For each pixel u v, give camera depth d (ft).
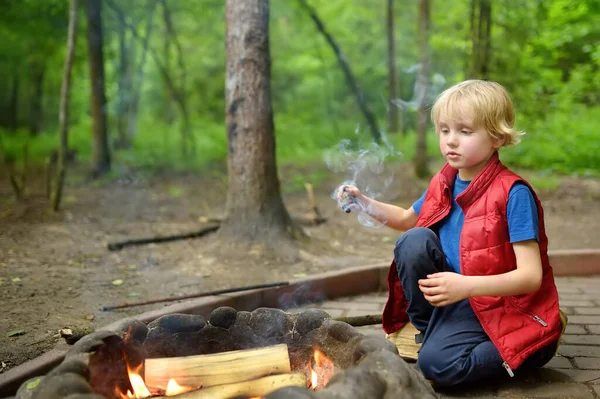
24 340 10.75
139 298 13.51
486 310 9.18
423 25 31.89
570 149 37.45
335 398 5.98
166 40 46.65
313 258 17.06
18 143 50.60
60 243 18.92
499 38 36.78
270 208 17.94
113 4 40.24
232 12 17.84
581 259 16.81
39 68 53.42
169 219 23.71
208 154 44.70
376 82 55.36
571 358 10.49
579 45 41.50
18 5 38.34
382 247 19.10
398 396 6.47
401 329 10.65
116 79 49.49
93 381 6.98
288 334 8.60
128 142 47.55
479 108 8.87
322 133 52.11
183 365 7.90
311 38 53.42
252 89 17.75
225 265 16.34
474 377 9.11
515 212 8.85
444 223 9.82
